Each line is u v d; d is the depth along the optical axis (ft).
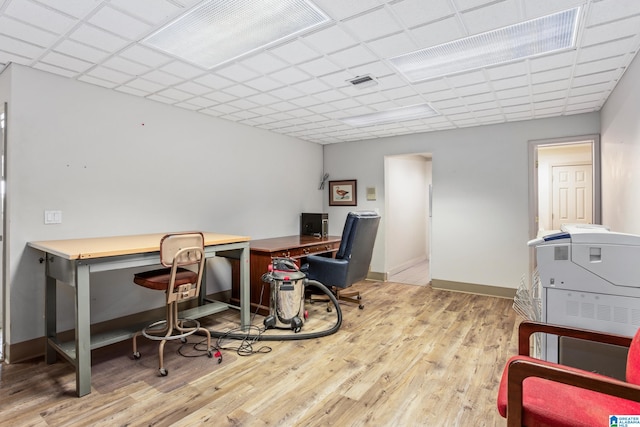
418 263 23.45
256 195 15.84
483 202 15.44
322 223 17.03
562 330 5.47
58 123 9.62
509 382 4.36
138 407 6.82
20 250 8.98
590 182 19.48
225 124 14.37
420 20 6.79
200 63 8.84
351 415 6.59
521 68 9.06
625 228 9.44
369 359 9.00
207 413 6.63
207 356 9.18
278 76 9.71
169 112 12.34
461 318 12.29
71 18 6.73
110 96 10.72
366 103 12.16
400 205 21.25
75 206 10.00
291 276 11.24
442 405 6.93
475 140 15.58
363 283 17.92
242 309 10.95
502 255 15.07
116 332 8.54
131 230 11.30
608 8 6.29
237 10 6.48
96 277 10.48
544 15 6.58
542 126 14.12
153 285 8.44
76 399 7.11
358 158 19.03
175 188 12.54
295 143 18.20
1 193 9.36
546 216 20.61
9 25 6.97
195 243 8.75
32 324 9.14
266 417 6.52
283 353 9.38
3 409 6.75
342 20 6.81
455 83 10.16
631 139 8.77
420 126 15.62
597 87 10.40
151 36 7.47
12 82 8.80
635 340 4.79
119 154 10.96
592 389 3.93
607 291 5.57
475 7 6.34
